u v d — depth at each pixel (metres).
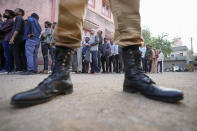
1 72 3.43
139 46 1.01
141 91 0.87
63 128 0.41
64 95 0.89
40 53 5.37
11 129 0.40
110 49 5.63
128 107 0.63
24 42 3.44
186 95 0.91
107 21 9.76
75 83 1.62
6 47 3.56
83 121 0.46
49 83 0.77
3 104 0.66
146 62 7.25
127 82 0.99
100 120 0.47
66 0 0.87
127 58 0.99
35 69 3.39
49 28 3.80
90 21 7.92
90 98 0.81
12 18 3.61
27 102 0.61
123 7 0.95
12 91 1.01
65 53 0.91
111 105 0.66
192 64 25.84
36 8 5.64
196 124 0.45
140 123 0.45
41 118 0.49
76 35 0.91
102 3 9.85
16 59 3.39
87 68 5.29
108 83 1.65
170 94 0.70
